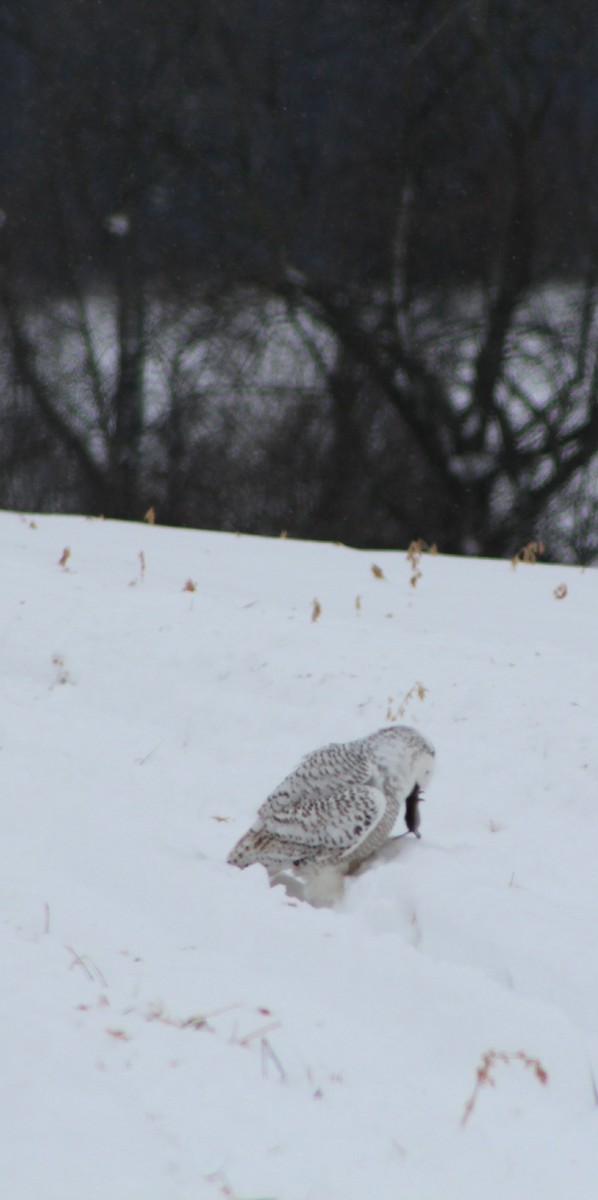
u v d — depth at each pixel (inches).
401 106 1883.6
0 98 1956.2
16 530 822.5
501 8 1840.6
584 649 583.5
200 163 1911.9
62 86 1925.4
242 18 1884.8
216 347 1870.1
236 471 1856.5
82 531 837.8
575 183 1849.2
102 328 1921.8
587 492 1840.6
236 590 671.8
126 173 1916.8
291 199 1914.4
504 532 1861.5
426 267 1876.2
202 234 1916.8
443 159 1883.6
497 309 1835.6
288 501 1861.5
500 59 1845.5
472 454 1861.5
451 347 1855.3
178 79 1900.8
